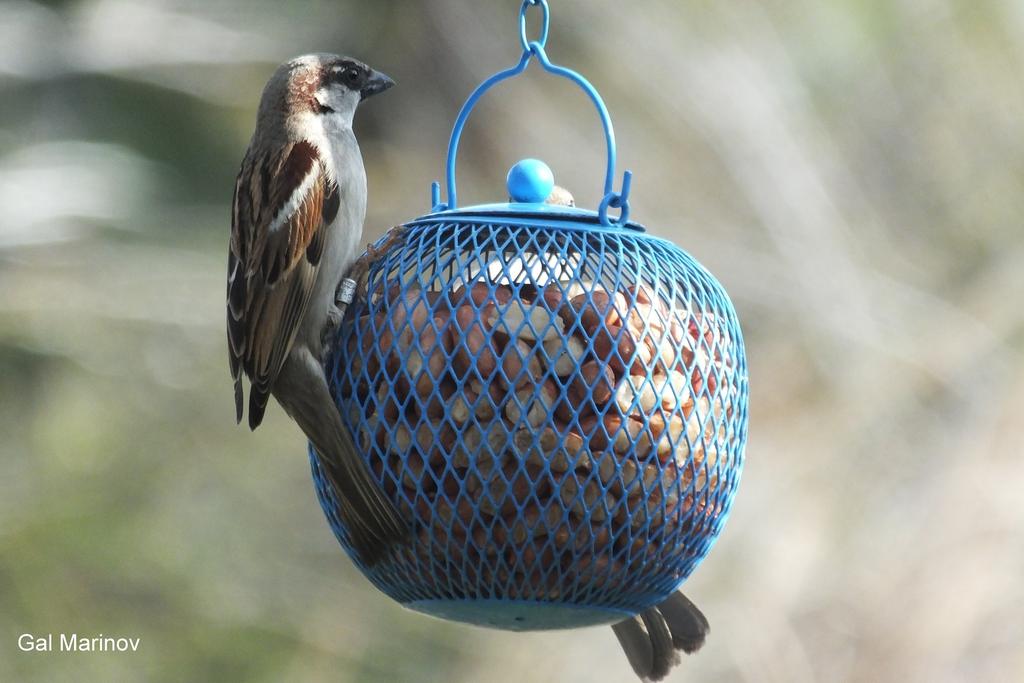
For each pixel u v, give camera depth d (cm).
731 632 1314
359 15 1705
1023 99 1664
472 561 657
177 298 1562
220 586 1409
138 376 1515
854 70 1653
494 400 646
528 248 677
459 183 1627
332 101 765
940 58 1669
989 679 1293
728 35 1641
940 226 1603
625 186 685
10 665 1296
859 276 1549
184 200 1645
